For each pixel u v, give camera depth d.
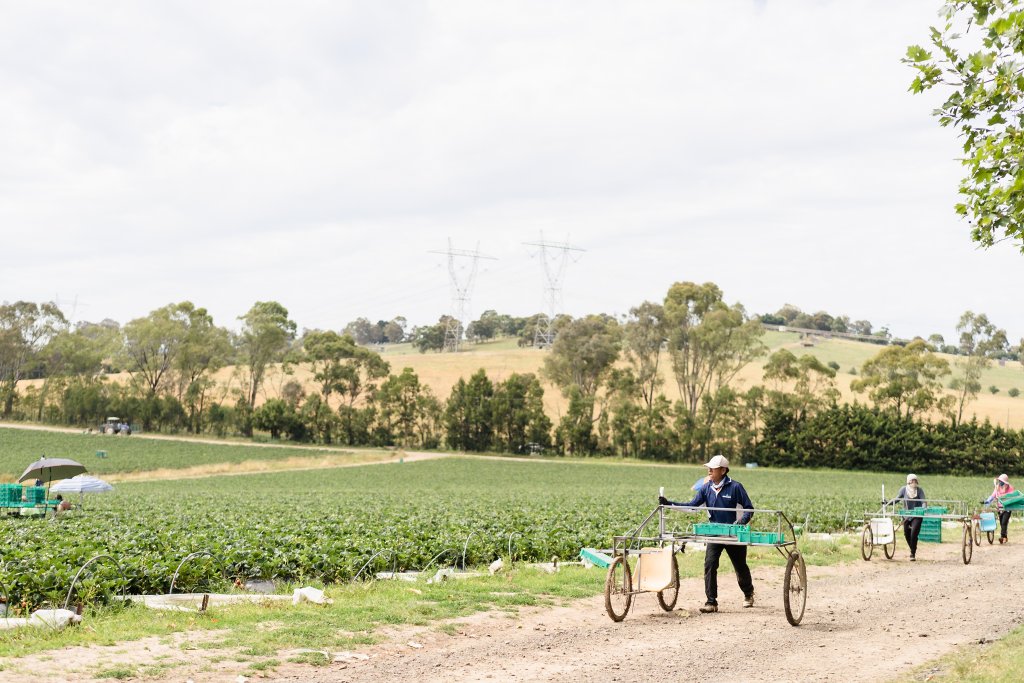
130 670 8.70
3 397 126.19
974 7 8.44
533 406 112.31
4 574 13.38
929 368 110.00
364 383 140.00
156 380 126.00
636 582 13.06
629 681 8.85
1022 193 8.81
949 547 24.55
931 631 11.88
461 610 12.82
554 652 10.26
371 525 24.64
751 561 19.98
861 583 16.97
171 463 84.88
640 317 121.31
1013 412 126.25
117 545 18.25
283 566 17.42
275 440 113.38
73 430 112.06
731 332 115.38
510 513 31.25
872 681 8.91
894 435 97.75
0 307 134.62
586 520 28.14
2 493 30.80
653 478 80.88
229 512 32.31
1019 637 10.90
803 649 10.57
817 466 99.62
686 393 126.50
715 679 8.97
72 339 130.25
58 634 10.23
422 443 114.81
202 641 10.20
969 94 8.60
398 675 9.02
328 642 10.42
